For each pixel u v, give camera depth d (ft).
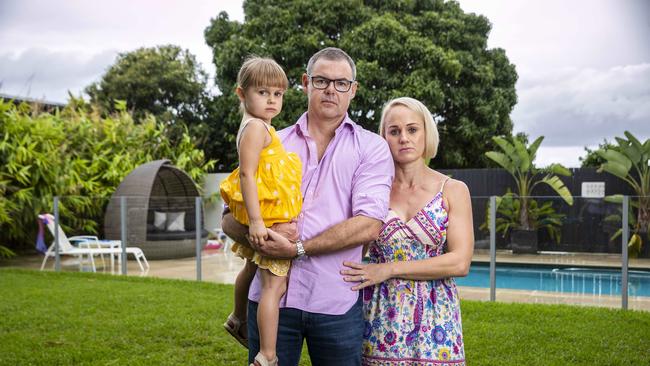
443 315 8.73
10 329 18.54
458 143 66.08
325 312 8.34
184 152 53.93
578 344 16.47
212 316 20.11
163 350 16.33
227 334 17.80
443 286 8.85
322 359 8.59
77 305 21.99
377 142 8.63
